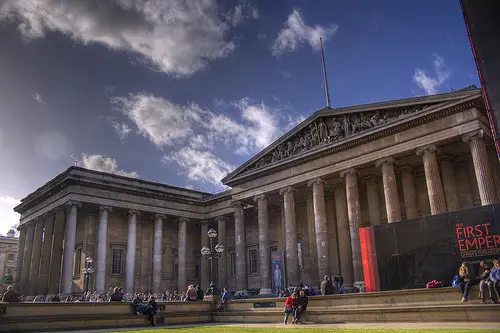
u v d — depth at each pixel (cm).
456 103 4272
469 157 4900
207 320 3831
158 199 7050
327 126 5444
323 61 6150
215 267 7581
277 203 6688
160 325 3447
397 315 2662
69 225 5984
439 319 2483
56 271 6319
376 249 3219
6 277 11000
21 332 2834
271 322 3353
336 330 2277
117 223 6944
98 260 6141
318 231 5216
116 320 3300
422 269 2975
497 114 1093
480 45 1132
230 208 7188
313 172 5425
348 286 5216
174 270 7462
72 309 3172
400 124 4644
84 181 6200
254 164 6247
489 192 3978
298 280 5372
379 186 5575
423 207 5225
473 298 2547
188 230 7838
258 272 7088
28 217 7388
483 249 2739
